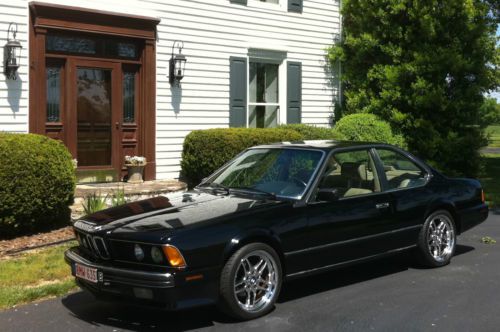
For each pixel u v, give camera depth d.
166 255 4.49
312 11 14.30
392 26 14.23
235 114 12.77
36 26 9.69
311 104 14.52
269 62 13.58
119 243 4.75
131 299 4.68
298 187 5.59
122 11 10.79
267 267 5.10
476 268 6.72
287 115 13.92
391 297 5.60
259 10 13.14
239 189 5.89
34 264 6.62
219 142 10.87
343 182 5.93
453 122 14.13
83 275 4.90
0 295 5.50
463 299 5.51
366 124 13.38
